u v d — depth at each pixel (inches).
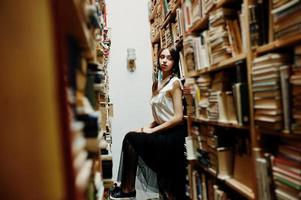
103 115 75.8
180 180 108.7
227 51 65.5
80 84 33.2
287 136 47.4
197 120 88.9
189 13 92.4
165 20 131.3
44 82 20.0
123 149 118.1
